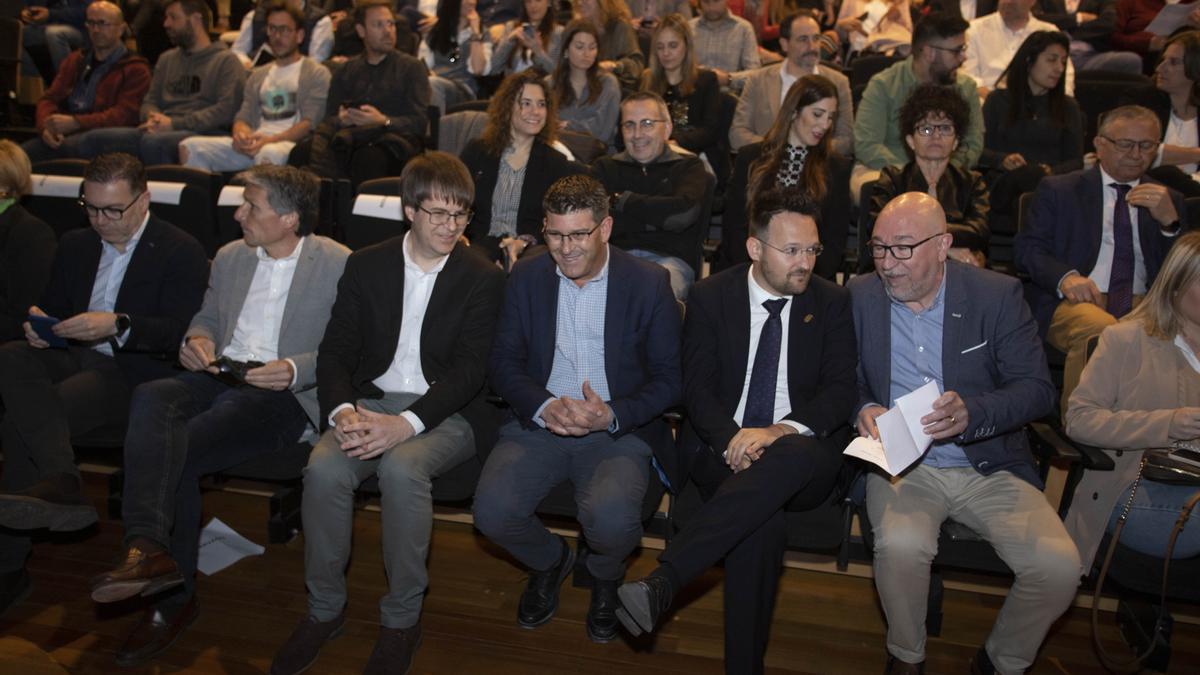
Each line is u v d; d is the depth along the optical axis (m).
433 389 2.23
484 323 2.35
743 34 4.73
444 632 2.29
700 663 2.20
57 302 2.72
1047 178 2.95
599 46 4.00
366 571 2.57
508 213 3.28
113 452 2.50
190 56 4.62
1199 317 2.05
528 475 2.16
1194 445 2.08
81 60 4.82
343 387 2.26
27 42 5.67
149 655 2.16
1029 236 2.92
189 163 4.30
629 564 2.60
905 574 1.94
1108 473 2.08
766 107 4.05
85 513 2.20
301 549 2.69
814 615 2.42
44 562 2.56
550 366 2.31
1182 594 1.98
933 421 1.92
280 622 2.33
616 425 2.16
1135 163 2.77
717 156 4.09
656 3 5.07
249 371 2.30
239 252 2.59
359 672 2.13
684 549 1.87
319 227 3.22
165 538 2.10
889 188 3.14
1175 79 3.75
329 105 4.32
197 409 2.37
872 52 5.13
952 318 2.19
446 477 2.27
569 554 2.37
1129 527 2.08
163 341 2.56
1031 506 2.02
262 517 2.86
